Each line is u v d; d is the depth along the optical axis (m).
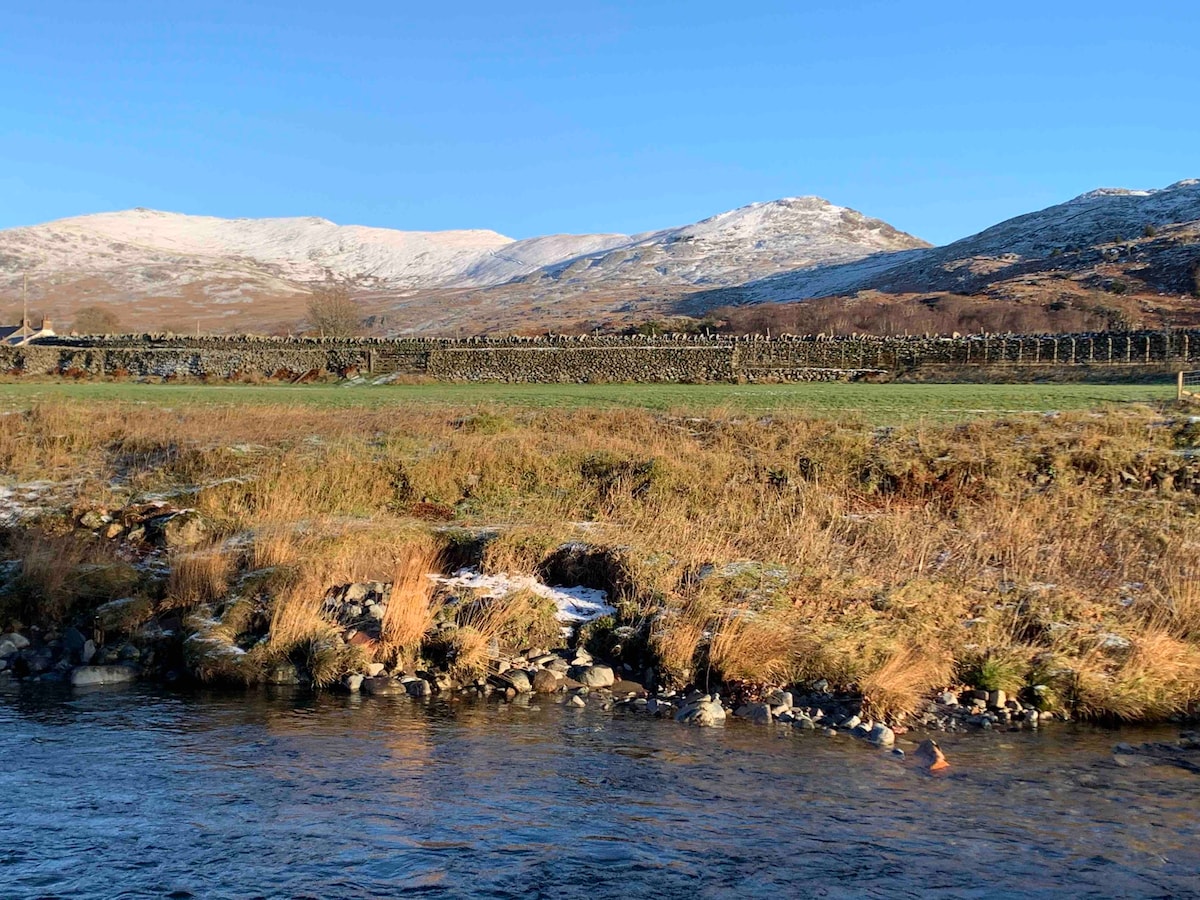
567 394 42.59
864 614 15.62
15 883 8.79
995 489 21.22
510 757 11.93
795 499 21.25
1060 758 11.91
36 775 11.28
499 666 15.33
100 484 23.39
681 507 21.42
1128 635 14.81
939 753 11.88
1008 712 13.48
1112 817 10.18
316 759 11.84
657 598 16.61
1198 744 12.43
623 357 57.31
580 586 18.09
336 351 60.38
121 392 44.94
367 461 23.94
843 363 56.78
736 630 14.98
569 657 15.79
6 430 27.27
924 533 19.31
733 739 12.62
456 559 19.16
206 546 19.62
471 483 23.23
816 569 17.41
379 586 17.47
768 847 9.48
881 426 26.08
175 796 10.68
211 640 15.88
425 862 9.19
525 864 9.16
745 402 34.56
